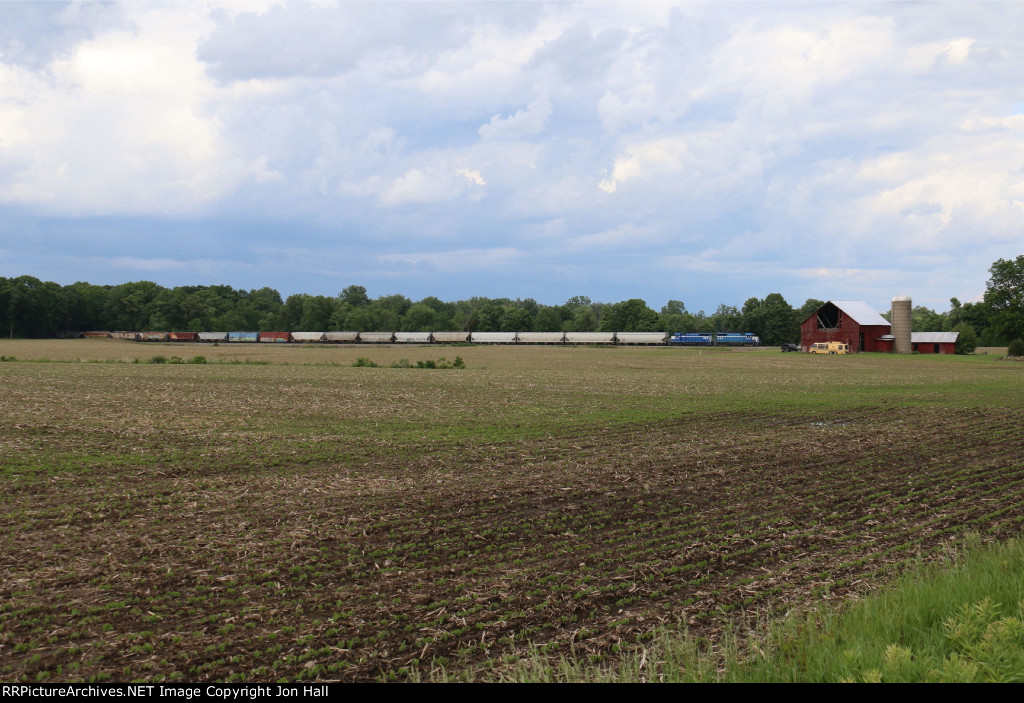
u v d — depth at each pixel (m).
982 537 12.72
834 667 6.70
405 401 37.97
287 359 89.25
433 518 14.39
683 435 26.20
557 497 16.28
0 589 10.26
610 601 9.95
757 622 8.95
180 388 44.34
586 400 38.81
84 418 28.95
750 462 20.77
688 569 11.25
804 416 32.09
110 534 13.05
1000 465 20.23
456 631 8.94
